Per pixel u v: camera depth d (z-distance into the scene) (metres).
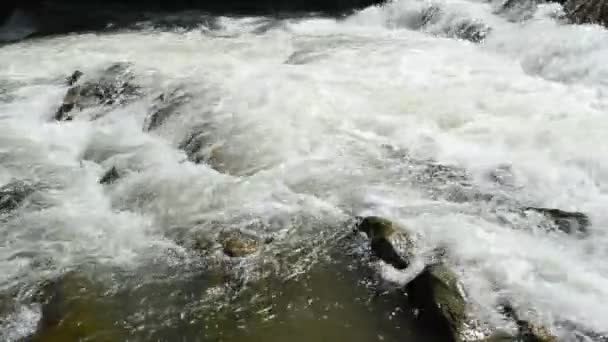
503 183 7.46
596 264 5.96
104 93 10.67
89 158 8.91
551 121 8.67
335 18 16.67
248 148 8.55
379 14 15.44
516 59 11.27
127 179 8.12
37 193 7.93
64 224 7.22
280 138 8.73
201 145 8.80
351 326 5.53
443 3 14.27
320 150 8.45
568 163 7.68
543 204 7.03
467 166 7.87
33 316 5.80
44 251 6.72
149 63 12.30
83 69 12.09
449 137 8.56
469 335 5.18
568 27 11.23
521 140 8.28
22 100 11.07
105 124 9.96
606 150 7.74
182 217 7.20
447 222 6.71
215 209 7.29
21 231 7.11
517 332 5.20
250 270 6.29
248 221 7.02
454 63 11.27
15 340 5.53
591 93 9.45
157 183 7.93
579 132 8.27
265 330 5.52
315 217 7.05
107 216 7.36
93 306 5.89
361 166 8.02
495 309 5.44
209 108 9.64
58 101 10.94
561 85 9.91
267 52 13.00
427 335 5.38
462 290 5.60
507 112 9.09
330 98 9.82
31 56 13.62
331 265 6.31
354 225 6.86
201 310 5.79
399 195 7.36
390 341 5.35
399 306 5.73
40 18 18.44
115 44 14.45
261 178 7.88
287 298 5.91
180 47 13.77
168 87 10.46
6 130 9.87
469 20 13.06
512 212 6.87
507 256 6.09
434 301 5.51
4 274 6.35
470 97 9.66
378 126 8.95
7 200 7.77
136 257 6.57
